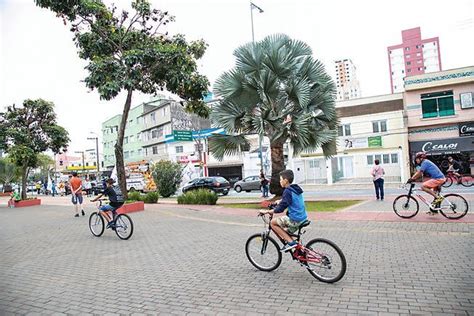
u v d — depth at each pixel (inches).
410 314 162.4
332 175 1364.4
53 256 323.0
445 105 1204.5
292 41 590.6
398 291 190.9
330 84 592.7
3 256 332.8
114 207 392.8
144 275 249.3
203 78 669.3
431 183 386.9
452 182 896.9
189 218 533.3
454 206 376.8
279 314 169.8
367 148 1323.8
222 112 584.1
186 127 1978.3
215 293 204.2
